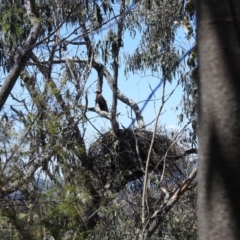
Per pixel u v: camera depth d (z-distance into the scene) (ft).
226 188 10.28
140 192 60.23
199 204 10.60
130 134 61.11
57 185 39.09
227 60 10.65
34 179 38.78
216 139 10.46
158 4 62.49
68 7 55.26
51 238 40.75
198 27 11.10
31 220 37.81
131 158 60.64
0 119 38.24
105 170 59.77
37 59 50.29
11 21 44.11
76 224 38.50
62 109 42.09
